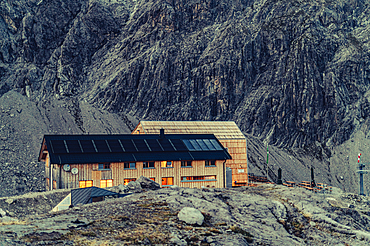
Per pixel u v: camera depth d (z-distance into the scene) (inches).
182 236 799.1
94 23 7755.9
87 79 6924.2
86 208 990.4
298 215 1270.9
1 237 610.9
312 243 1047.6
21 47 6717.5
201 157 2480.3
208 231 865.5
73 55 7071.9
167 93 6594.5
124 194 1382.9
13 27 6879.9
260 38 7106.3
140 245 698.8
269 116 6299.2
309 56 6594.5
